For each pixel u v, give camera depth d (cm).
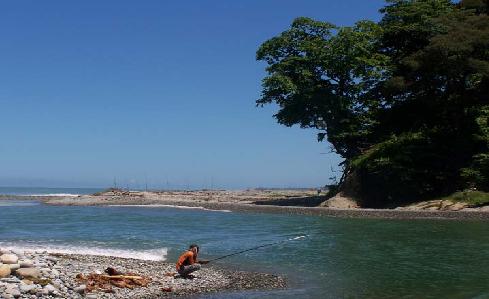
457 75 5666
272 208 5597
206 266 2170
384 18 6669
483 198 4731
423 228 3691
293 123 6506
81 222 4384
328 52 6297
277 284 1811
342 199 5791
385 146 5688
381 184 5688
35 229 3781
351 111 6444
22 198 9738
